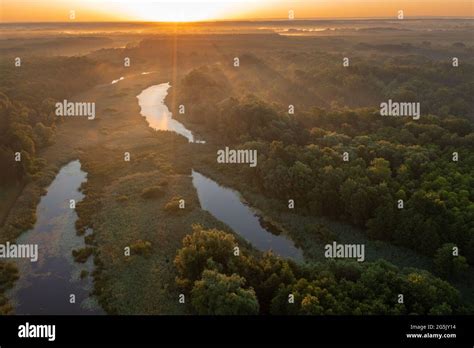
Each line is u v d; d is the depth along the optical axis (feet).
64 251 236.63
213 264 192.54
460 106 447.01
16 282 210.79
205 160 352.49
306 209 269.03
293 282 183.62
